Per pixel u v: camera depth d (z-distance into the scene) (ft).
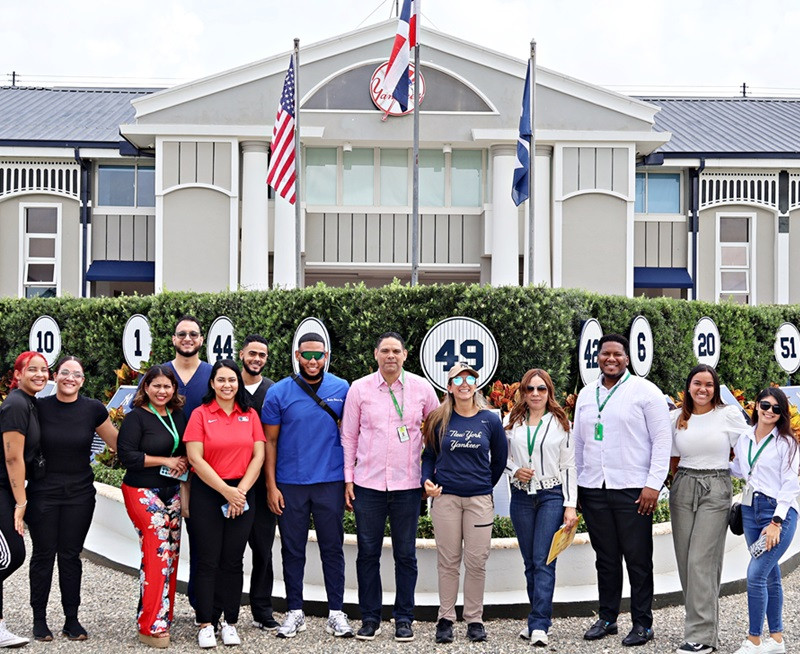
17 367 21.66
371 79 64.13
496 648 21.08
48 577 21.71
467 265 66.39
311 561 25.40
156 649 21.04
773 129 80.38
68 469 21.77
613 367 22.07
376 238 65.92
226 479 21.40
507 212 64.23
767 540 20.16
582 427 22.33
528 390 22.18
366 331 30.22
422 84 64.64
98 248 70.28
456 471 21.77
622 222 64.69
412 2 46.78
